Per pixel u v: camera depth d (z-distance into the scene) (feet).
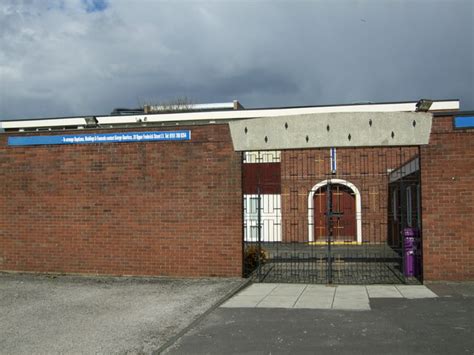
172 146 46.03
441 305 33.09
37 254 49.14
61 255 48.52
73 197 48.34
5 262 49.93
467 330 27.07
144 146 46.68
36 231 49.24
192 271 45.39
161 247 46.11
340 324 28.99
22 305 35.83
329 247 43.14
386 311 31.81
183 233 45.65
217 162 45.01
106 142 47.62
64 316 32.45
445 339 25.55
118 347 25.77
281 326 28.99
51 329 29.40
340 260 58.54
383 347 24.58
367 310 32.22
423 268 41.24
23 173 49.67
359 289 39.75
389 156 82.69
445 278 40.98
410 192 66.44
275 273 48.80
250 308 33.65
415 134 41.39
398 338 25.93
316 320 30.07
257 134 43.88
